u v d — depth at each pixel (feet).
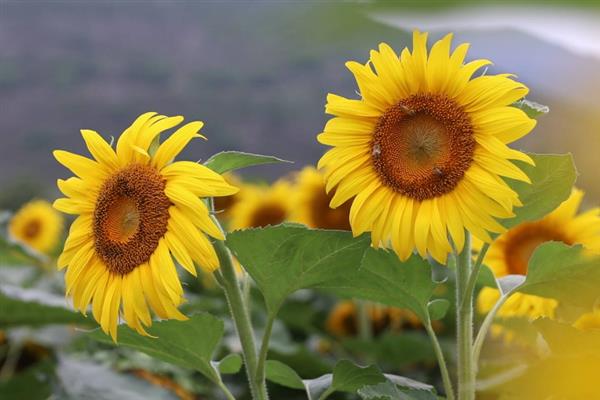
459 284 5.95
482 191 5.51
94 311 5.81
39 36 53.47
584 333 5.75
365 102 5.73
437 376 11.02
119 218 5.81
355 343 10.52
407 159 5.66
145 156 5.81
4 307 9.20
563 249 5.90
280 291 6.01
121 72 51.13
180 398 9.18
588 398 4.55
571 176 5.79
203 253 5.58
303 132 35.19
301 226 5.78
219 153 5.79
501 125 5.50
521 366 6.23
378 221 5.65
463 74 5.61
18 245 12.69
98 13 50.88
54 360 9.51
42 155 52.75
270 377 6.55
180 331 6.14
